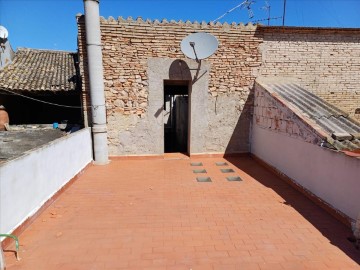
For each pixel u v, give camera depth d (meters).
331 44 7.68
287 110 5.79
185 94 11.81
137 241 3.48
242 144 8.11
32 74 8.33
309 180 4.98
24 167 3.66
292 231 3.77
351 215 3.83
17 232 3.45
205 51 6.83
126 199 4.90
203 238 3.57
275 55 7.59
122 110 7.33
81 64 6.92
